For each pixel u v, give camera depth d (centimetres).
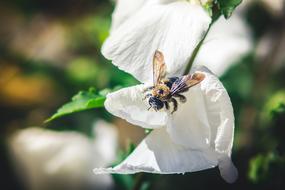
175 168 35
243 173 60
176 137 36
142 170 35
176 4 38
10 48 84
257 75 68
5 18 86
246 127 64
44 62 82
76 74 79
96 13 82
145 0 42
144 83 37
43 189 64
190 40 36
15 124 76
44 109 77
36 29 86
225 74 66
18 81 81
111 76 57
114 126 67
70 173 63
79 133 66
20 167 65
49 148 64
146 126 36
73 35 84
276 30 70
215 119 36
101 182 62
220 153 36
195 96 37
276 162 49
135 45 37
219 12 38
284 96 67
